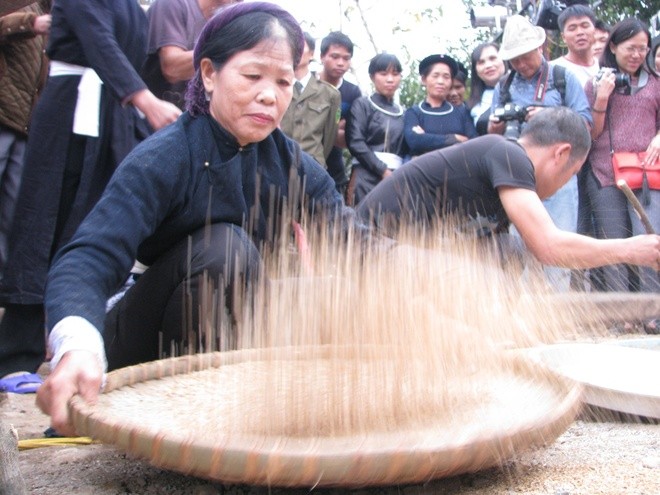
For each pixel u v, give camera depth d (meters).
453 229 1.51
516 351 1.26
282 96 1.47
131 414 1.04
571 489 1.00
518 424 0.97
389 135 3.06
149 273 1.55
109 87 2.00
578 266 1.80
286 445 0.91
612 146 2.92
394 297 1.13
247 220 1.56
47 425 1.72
